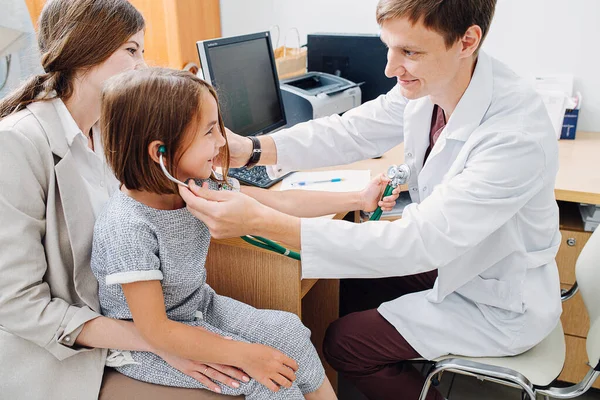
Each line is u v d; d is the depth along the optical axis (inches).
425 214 47.4
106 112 42.5
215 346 45.5
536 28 88.8
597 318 53.2
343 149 64.2
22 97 46.0
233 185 53.1
